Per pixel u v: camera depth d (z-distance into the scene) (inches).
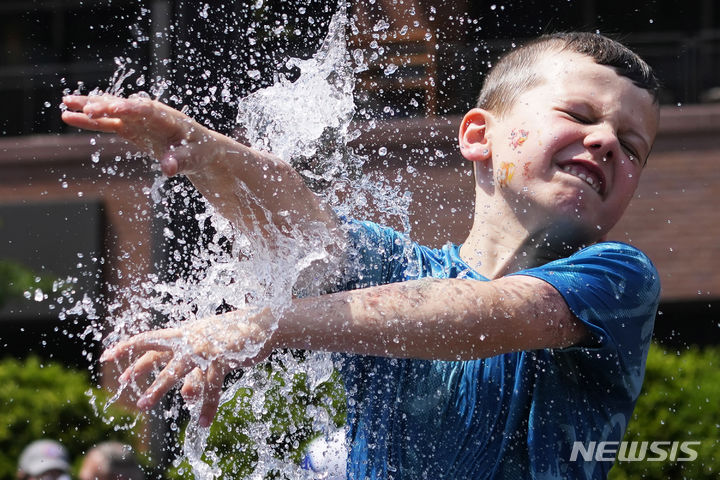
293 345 196.9
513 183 232.5
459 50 701.9
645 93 238.4
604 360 215.0
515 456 219.6
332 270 225.9
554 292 206.5
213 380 203.3
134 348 201.0
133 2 1178.6
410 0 530.6
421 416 223.1
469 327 195.8
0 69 1279.5
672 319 1101.7
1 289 1043.3
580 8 1139.9
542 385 220.2
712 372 860.0
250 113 255.1
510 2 890.7
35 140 1122.7
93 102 188.1
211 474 258.8
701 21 1151.6
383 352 196.1
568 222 226.7
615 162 228.7
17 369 977.5
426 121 679.7
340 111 256.8
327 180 265.3
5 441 922.1
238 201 209.6
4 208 1095.6
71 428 928.3
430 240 387.2
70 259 1075.3
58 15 1280.8
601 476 229.9
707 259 1058.1
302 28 366.9
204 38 411.5
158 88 274.4
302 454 279.1
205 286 245.9
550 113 231.1
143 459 767.7
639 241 1072.2
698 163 1066.1
